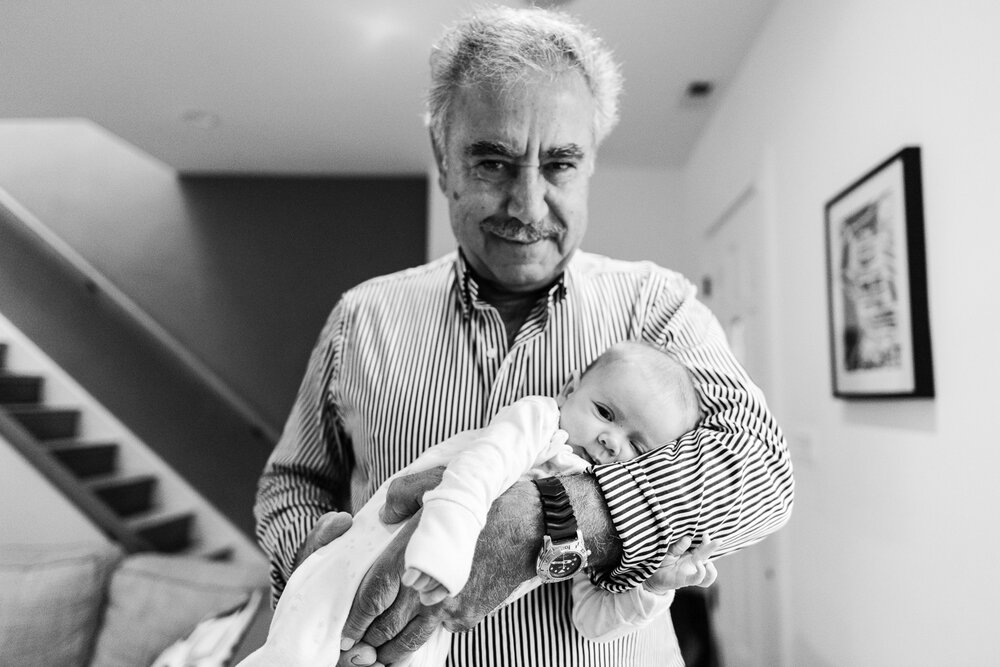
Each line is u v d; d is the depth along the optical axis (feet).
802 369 7.54
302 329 15.12
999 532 4.25
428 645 2.46
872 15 5.85
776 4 8.25
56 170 15.48
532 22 2.81
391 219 15.24
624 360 2.86
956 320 4.68
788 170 7.91
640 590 2.53
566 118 2.73
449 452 2.74
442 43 3.03
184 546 14.47
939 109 4.87
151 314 15.17
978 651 4.45
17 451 10.71
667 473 2.39
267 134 12.62
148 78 10.31
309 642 2.29
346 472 3.69
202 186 15.34
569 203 2.83
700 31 8.88
